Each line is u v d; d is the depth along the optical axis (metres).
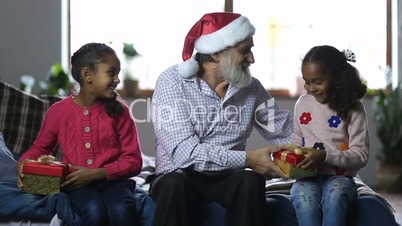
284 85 5.34
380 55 5.32
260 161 2.53
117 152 2.66
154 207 2.57
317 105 2.76
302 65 2.72
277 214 2.62
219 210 2.55
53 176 2.45
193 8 5.29
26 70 5.11
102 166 2.62
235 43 2.65
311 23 5.33
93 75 2.62
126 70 5.16
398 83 5.08
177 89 2.69
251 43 2.71
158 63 5.31
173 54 5.31
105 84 2.61
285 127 2.86
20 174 2.49
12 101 3.57
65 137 2.65
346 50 2.79
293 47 5.35
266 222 2.57
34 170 2.46
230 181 2.45
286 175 2.50
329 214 2.46
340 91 2.69
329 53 2.69
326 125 2.72
